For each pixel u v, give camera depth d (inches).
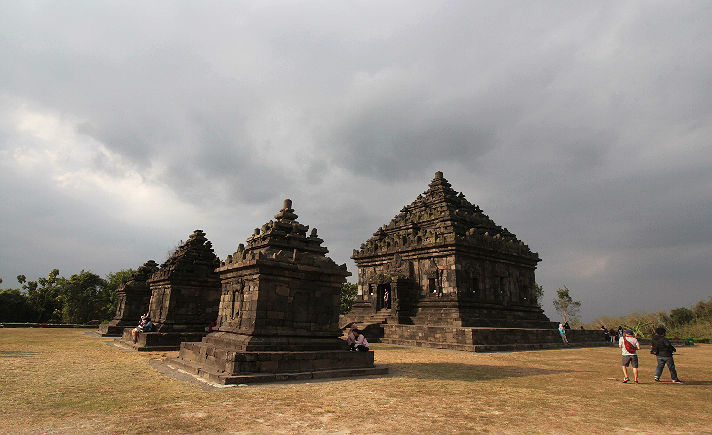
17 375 585.9
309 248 727.1
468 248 1537.9
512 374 697.0
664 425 382.0
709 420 402.6
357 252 1925.4
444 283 1519.4
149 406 411.5
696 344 2001.7
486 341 1152.8
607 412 429.1
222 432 330.3
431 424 366.0
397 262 1707.7
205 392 477.4
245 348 584.1
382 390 515.2
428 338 1262.3
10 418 365.4
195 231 1272.1
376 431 340.8
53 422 354.6
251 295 642.8
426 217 1791.3
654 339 670.5
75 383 534.3
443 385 565.9
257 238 743.1
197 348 680.4
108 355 852.0
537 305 1815.9
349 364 650.8
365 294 1850.4
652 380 659.4
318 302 697.0
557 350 1288.1
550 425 373.1
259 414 385.1
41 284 2898.6
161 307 1159.6
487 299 1563.7
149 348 968.3
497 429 356.2
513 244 1744.6
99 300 2669.8
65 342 1120.8
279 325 637.9
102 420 360.5
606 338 1734.7
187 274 1140.5
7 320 2659.9
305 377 576.7
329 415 386.9
